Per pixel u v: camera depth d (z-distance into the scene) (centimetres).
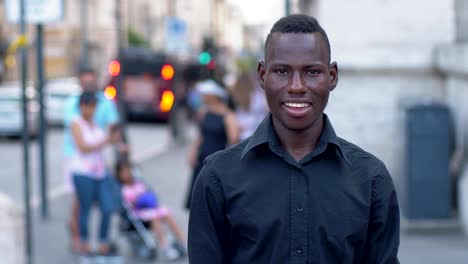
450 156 887
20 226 640
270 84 268
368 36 976
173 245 877
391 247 276
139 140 2584
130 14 5250
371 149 981
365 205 270
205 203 274
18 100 2527
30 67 3838
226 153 276
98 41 5022
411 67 969
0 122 2519
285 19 271
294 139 271
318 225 265
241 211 268
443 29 968
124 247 938
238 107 1034
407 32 972
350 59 972
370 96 979
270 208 266
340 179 269
